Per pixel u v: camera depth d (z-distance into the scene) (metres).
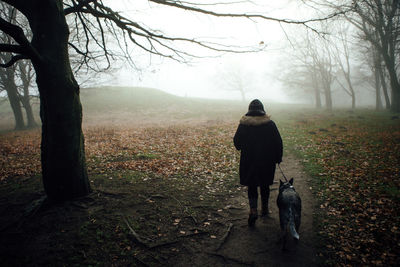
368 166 5.93
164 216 3.87
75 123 4.00
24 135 15.16
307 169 6.25
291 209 2.88
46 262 2.77
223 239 3.24
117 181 5.42
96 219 3.68
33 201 4.17
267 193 3.71
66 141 3.93
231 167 6.63
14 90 17.56
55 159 3.95
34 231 3.38
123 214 3.86
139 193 4.73
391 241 2.98
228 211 4.10
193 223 3.68
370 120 15.08
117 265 2.73
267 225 3.61
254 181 3.40
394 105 19.11
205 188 5.13
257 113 3.51
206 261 2.83
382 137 9.31
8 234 3.32
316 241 3.13
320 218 3.71
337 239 3.12
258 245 3.11
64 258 2.84
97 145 10.52
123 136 13.30
